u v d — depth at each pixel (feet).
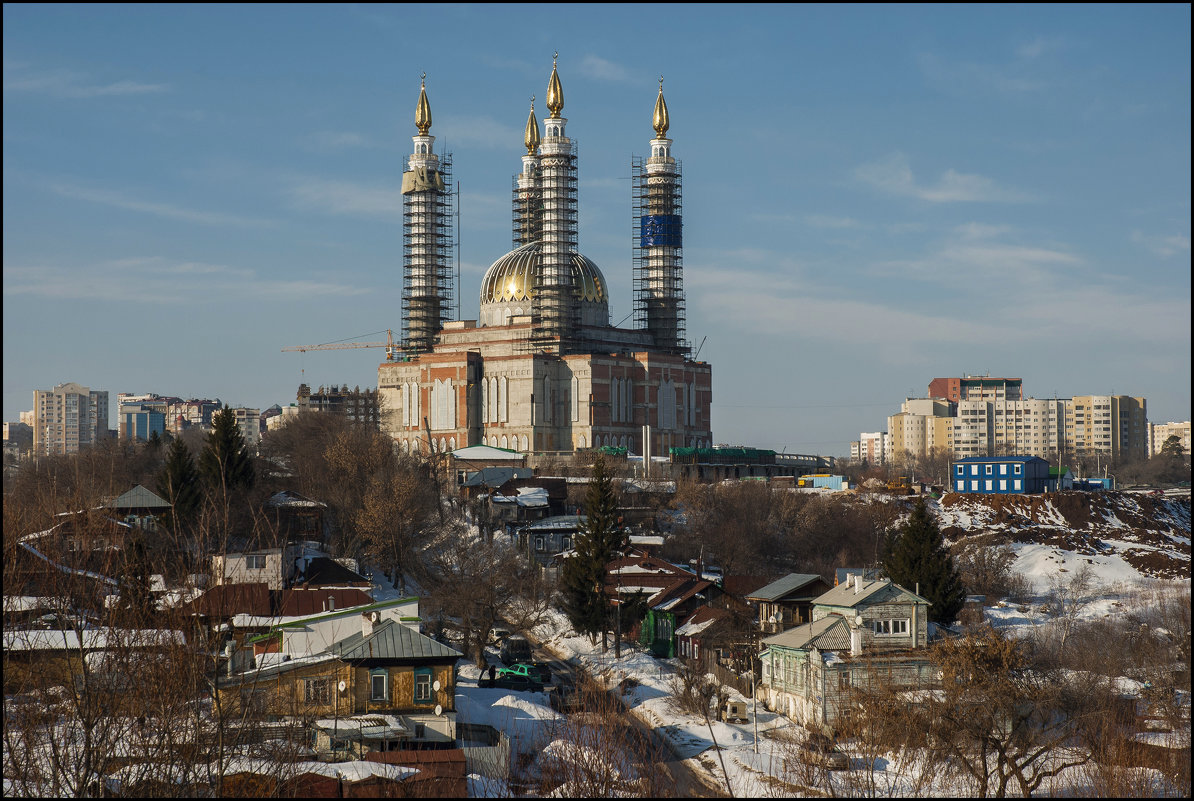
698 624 367.86
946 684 232.32
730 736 278.87
